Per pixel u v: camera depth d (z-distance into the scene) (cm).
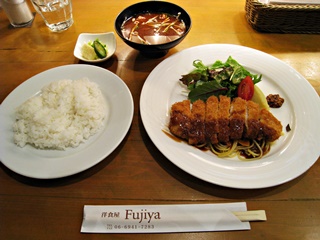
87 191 26
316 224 23
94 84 33
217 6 48
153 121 30
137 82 36
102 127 30
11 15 44
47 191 26
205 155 28
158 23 40
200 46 39
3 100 34
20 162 27
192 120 29
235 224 23
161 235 23
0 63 40
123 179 27
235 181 25
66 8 44
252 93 32
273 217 24
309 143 28
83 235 23
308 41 41
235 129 29
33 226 24
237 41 41
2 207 25
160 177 27
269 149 29
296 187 26
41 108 31
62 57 40
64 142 28
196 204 25
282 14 39
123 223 24
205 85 32
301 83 33
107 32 43
